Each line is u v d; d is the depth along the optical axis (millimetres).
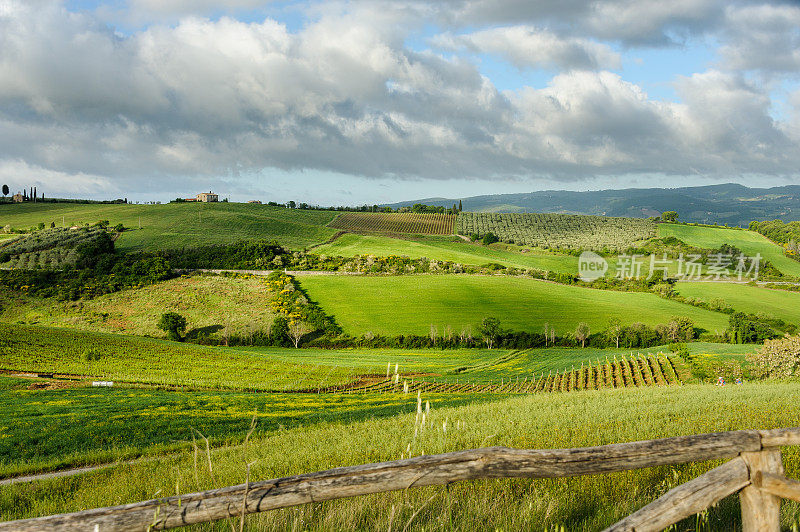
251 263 135875
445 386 61219
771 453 3207
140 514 2971
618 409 17391
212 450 18297
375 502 5758
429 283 125625
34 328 86812
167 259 137000
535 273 138125
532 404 22000
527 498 5809
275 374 66812
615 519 5215
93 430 28953
